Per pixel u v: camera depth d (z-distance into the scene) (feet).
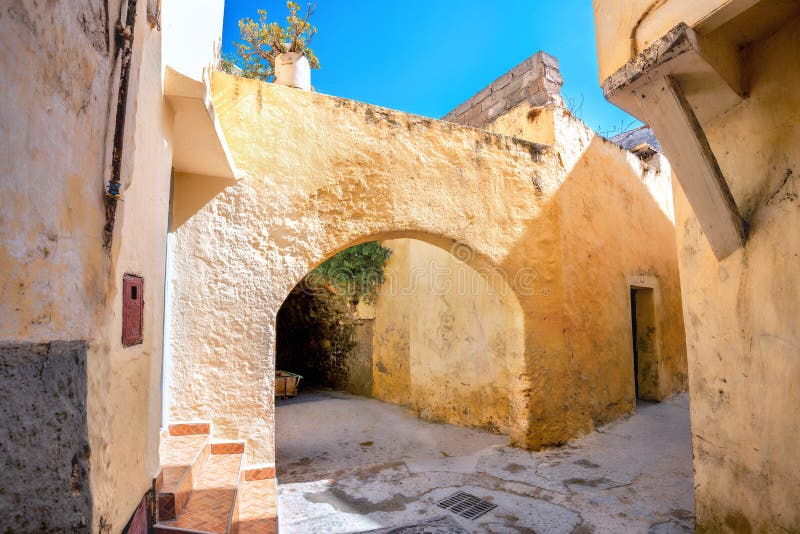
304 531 10.75
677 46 7.66
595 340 19.12
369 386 30.17
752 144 8.53
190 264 11.89
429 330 23.48
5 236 2.75
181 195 11.98
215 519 7.58
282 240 12.87
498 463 15.39
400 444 18.79
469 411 20.88
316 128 13.65
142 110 6.38
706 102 9.05
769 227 8.09
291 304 36.81
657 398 24.03
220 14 14.24
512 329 17.12
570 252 18.33
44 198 3.22
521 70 23.48
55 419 3.31
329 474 14.71
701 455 9.84
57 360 3.38
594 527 10.85
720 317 9.32
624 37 9.16
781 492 7.77
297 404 27.73
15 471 2.83
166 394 11.40
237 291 12.25
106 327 4.51
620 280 21.44
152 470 7.25
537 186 17.66
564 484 13.50
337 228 13.65
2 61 2.71
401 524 11.09
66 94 3.56
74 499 3.49
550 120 18.95
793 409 7.57
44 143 3.22
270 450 12.07
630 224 22.95
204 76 11.46
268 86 13.19
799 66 7.65
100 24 4.22
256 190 12.69
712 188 8.44
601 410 19.07
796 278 7.55
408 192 14.84
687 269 10.41
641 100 8.63
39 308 3.14
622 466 14.79
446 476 14.35
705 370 9.77
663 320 25.30
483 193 16.30
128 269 5.80
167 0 8.07
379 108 14.76
